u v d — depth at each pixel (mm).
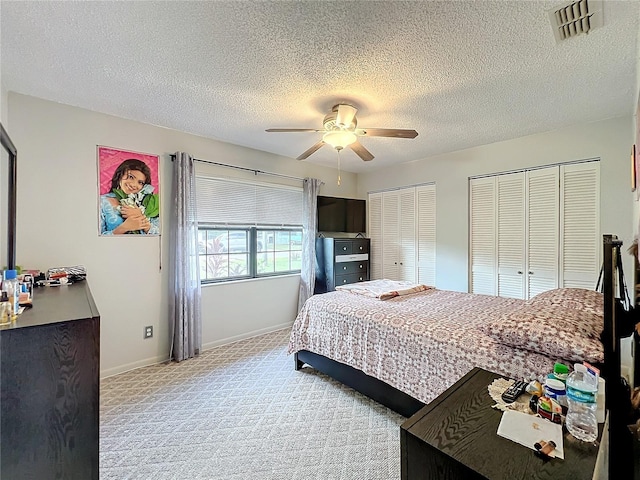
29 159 2344
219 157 3480
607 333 1177
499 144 3475
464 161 3787
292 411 2156
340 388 2486
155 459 1692
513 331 1502
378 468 1625
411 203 4426
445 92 2270
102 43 1710
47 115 2420
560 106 2510
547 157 3121
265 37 1652
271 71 2000
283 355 3193
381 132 2385
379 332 2119
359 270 4613
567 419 997
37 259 2379
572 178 3000
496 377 1362
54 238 2453
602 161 2793
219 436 1890
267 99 2416
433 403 1162
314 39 1666
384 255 4809
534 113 2656
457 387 1281
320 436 1886
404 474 1012
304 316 2746
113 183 2750
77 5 1415
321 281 4414
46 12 1458
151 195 2980
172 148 3125
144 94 2338
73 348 1125
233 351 3305
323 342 2527
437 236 4082
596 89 2211
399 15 1478
